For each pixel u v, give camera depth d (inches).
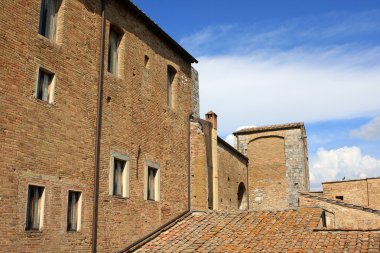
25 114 499.8
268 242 580.1
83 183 579.8
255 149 1546.5
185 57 912.3
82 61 605.0
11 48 492.1
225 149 1200.8
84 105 598.5
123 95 686.5
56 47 559.8
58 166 540.4
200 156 883.4
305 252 529.7
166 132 804.6
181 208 819.4
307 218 645.9
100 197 608.1
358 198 1211.2
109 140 641.6
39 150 514.0
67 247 539.5
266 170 1514.5
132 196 681.0
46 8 563.5
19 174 482.6
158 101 789.2
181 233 682.2
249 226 655.8
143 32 761.6
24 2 518.0
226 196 1171.3
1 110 470.6
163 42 828.0
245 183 1438.2
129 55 714.2
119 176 664.4
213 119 1016.2
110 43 684.7
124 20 709.3
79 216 568.1
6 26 489.4
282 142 1520.7
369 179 1211.9
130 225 665.6
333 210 904.3
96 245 587.8
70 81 577.9
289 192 1467.8
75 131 576.1
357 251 512.1
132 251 643.5
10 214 465.7
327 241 554.3
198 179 872.3
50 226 517.3
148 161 734.5
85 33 617.0
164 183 775.7
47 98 543.5
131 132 696.4
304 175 1467.8
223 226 676.7
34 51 523.2
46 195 516.7
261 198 1492.4
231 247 584.4
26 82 506.9
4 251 454.3
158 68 801.6
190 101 918.4
